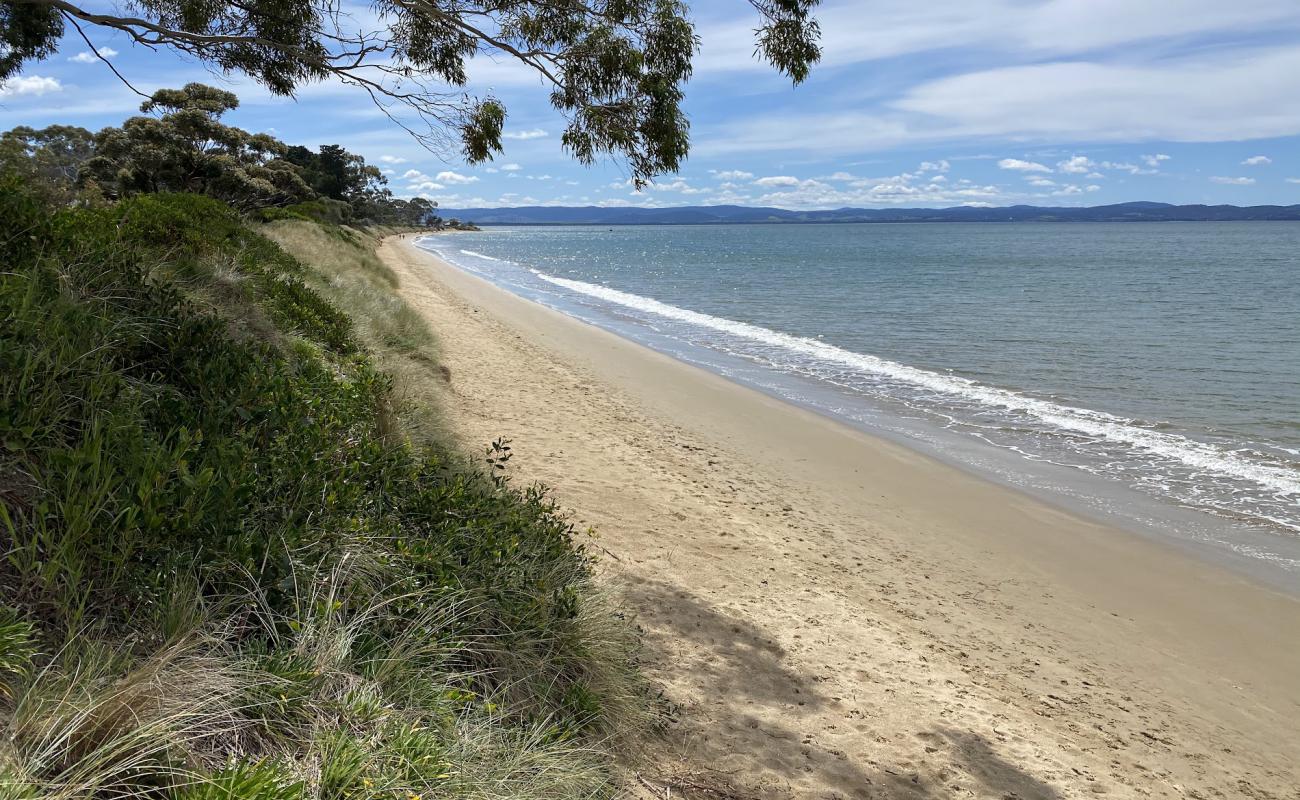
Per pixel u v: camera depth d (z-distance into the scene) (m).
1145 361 21.44
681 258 89.12
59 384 3.79
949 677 5.91
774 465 11.80
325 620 3.29
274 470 4.05
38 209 5.62
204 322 5.42
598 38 7.00
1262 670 6.93
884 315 32.25
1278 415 15.66
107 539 3.09
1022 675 6.32
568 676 4.19
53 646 2.68
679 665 5.13
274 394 4.88
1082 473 12.14
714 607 6.25
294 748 2.77
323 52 7.77
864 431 14.22
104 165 33.22
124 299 5.17
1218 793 5.02
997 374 19.72
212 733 2.60
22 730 2.25
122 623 2.95
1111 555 9.23
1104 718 5.81
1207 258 78.75
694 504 9.16
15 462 3.26
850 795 4.05
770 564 7.64
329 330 9.29
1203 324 29.00
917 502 10.73
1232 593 8.35
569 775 3.26
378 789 2.61
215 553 3.28
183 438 3.57
